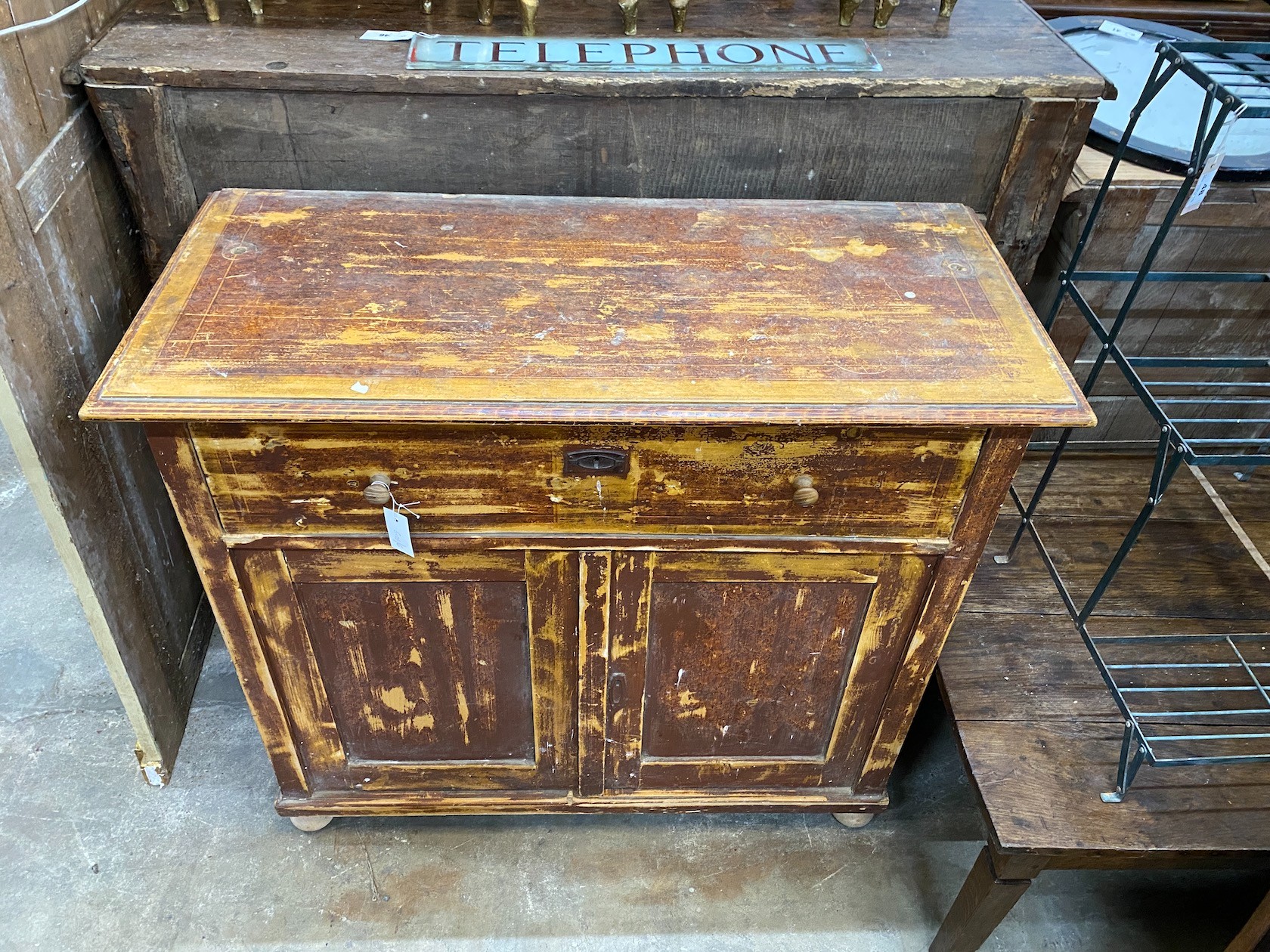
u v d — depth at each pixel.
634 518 1.23
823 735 1.56
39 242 1.29
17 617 2.06
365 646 1.39
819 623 1.38
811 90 1.38
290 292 1.20
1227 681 1.57
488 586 1.32
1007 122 1.43
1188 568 1.75
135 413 1.04
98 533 1.49
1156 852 1.35
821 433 1.14
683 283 1.26
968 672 1.58
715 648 1.41
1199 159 1.25
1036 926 1.65
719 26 1.54
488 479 1.17
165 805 1.75
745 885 1.69
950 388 1.13
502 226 1.35
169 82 1.32
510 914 1.63
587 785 1.62
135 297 1.59
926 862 1.73
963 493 1.21
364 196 1.40
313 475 1.16
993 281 1.30
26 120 1.24
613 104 1.39
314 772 1.59
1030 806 1.38
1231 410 1.93
